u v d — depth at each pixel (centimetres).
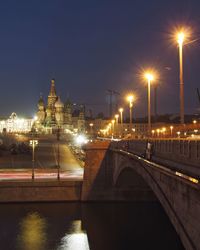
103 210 8000
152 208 8175
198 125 8275
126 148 6506
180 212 2689
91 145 9025
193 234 2381
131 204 8656
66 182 8981
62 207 8338
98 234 6247
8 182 8831
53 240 5950
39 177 10200
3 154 16250
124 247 5638
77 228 6581
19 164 13912
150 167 3850
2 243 5834
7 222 7019
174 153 3055
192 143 2562
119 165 7538
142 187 8806
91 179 8925
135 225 6756
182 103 4344
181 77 4322
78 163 14500
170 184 2998
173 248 5550
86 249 5522
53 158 15750
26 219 7231
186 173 2645
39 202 8850
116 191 8825
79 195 8969
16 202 8794
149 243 5797
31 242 5809
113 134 17112
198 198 2269
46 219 7212
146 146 4331
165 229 6475
